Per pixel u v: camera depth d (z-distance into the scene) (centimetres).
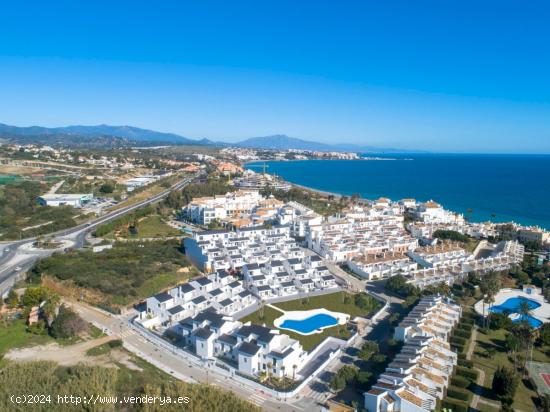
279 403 9931
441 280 18425
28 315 13838
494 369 11544
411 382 9938
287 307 15625
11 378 9681
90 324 13650
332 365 11706
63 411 8681
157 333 13225
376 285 18412
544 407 9525
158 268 18088
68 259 19012
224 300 15275
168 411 8694
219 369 11244
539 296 17338
